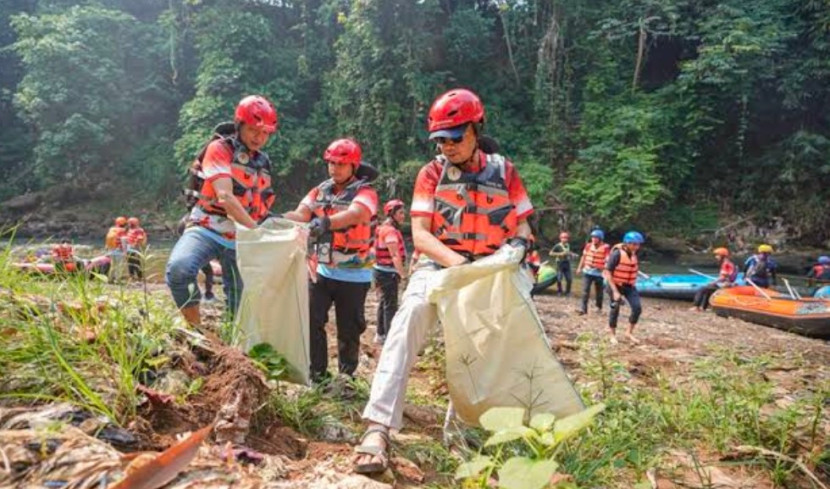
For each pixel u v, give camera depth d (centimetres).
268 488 183
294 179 3081
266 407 270
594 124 2870
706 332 1127
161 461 163
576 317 1220
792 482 314
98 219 3089
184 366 256
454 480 248
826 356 932
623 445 314
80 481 155
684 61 2995
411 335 267
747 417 384
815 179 2769
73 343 235
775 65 2781
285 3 3475
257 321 307
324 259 403
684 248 2608
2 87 3725
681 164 2830
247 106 352
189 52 3538
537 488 160
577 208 2702
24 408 193
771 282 1516
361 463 229
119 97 3309
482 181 297
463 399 265
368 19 2748
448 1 3108
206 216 353
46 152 3098
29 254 303
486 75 3158
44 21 3172
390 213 732
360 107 2830
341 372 425
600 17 3039
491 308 265
